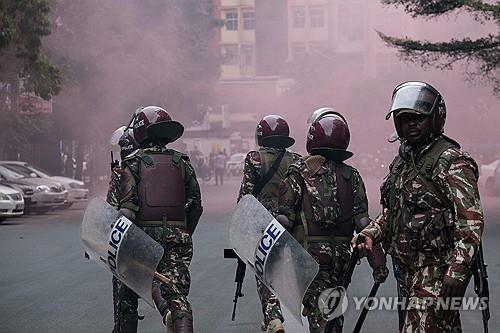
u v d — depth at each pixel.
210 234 20.80
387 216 5.29
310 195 6.48
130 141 7.72
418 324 4.95
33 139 41.09
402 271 5.19
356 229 6.54
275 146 8.04
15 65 29.70
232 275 13.44
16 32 27.77
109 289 12.13
